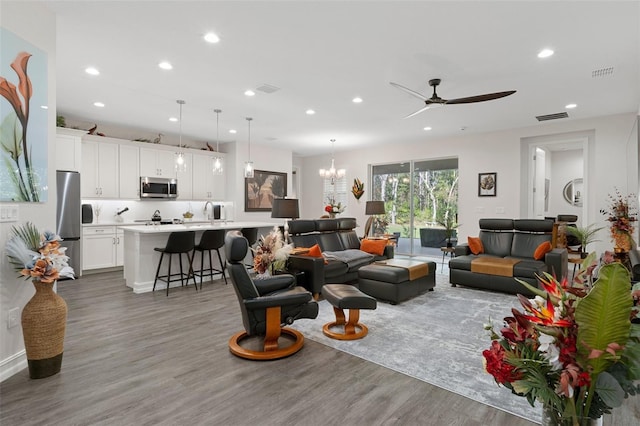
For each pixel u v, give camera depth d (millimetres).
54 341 2363
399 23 2844
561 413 852
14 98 2344
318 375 2408
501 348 943
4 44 2273
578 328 806
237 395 2146
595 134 5750
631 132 4957
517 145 6566
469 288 4984
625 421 1054
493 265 4703
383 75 3938
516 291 4500
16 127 2359
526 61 3549
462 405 2053
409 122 6129
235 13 2707
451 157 7512
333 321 3520
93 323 3426
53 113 2705
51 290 2416
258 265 3689
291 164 9180
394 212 8531
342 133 7055
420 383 2305
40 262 2291
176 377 2365
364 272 4348
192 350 2809
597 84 4180
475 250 5641
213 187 7918
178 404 2045
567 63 3596
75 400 2070
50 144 2674
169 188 7078
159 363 2572
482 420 1911
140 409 1989
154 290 4770
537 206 6969
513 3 2551
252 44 3217
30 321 2287
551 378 884
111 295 4500
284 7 2623
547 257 4660
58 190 5324
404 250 8344
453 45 3217
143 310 3863
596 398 844
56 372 2389
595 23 2820
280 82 4176
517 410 2000
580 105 5047
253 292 2691
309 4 2582
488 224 5867
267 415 1943
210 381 2316
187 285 5066
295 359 2660
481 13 2688
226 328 3311
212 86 4316
